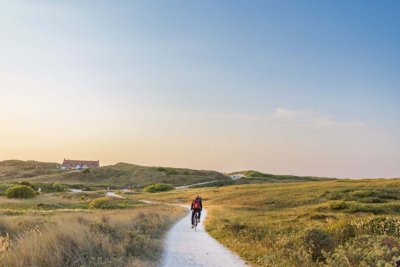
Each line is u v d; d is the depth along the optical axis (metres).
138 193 115.12
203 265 12.55
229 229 21.72
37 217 24.91
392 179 83.88
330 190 63.19
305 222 30.42
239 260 13.51
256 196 67.62
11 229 17.25
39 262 8.68
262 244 16.14
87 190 131.00
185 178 182.12
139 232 17.81
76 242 10.70
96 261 10.01
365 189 61.53
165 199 87.69
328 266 10.68
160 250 15.22
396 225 17.22
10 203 50.31
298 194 63.50
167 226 26.05
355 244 13.24
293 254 12.30
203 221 33.22
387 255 10.66
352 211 42.09
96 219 21.81
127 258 11.75
